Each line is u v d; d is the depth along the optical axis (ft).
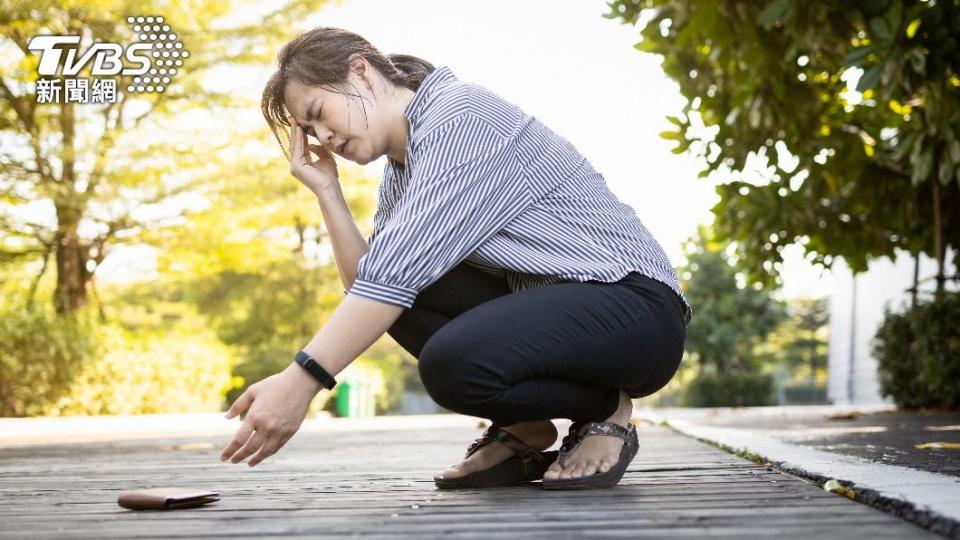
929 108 12.62
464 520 4.29
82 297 34.14
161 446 12.06
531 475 5.75
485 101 5.36
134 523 4.44
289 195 34.83
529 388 5.04
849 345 53.21
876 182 20.10
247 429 4.61
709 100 18.21
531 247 5.25
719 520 4.09
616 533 3.81
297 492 5.71
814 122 18.19
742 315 57.88
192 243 34.30
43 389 25.00
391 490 5.73
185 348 29.40
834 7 12.67
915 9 11.81
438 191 5.00
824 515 4.18
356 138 5.44
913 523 3.91
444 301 5.43
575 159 5.51
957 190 19.92
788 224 20.20
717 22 14.78
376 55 5.58
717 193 20.02
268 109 5.83
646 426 15.02
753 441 9.38
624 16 17.61
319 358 4.68
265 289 50.75
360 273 4.83
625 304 5.12
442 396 5.00
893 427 13.67
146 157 32.14
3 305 28.89
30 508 5.17
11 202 32.50
